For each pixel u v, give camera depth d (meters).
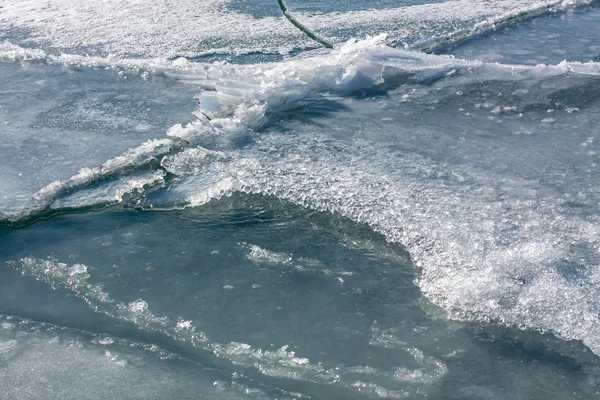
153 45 4.27
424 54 3.93
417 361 1.92
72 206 2.67
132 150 3.00
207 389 1.84
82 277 2.31
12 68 4.00
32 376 1.90
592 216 2.42
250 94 3.44
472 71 3.74
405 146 2.96
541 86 3.53
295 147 2.97
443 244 2.32
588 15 4.71
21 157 3.00
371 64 3.76
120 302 2.19
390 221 2.47
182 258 2.38
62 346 2.01
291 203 2.64
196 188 2.74
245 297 2.19
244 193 2.72
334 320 2.08
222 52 4.10
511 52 4.05
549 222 2.40
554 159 2.82
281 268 2.31
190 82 3.73
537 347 1.95
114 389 1.85
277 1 5.16
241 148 2.99
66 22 4.79
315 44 4.20
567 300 2.05
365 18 4.67
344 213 2.55
